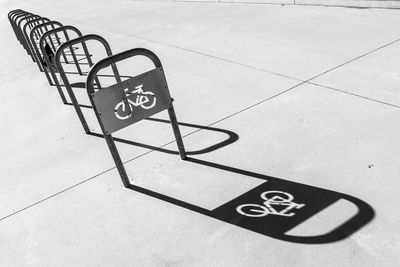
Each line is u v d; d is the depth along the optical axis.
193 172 3.22
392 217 2.43
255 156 3.27
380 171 2.83
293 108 3.92
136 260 2.47
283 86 4.46
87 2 15.27
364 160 2.98
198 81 5.09
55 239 2.79
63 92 5.76
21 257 2.68
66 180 3.48
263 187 2.89
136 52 2.90
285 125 3.64
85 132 4.29
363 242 2.29
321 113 3.73
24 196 3.37
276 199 2.75
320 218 2.51
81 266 2.51
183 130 3.93
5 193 3.46
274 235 2.45
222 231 2.56
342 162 3.00
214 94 4.61
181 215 2.77
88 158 3.78
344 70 4.56
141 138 3.95
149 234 2.66
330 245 2.31
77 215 2.99
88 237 2.75
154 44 7.24
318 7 7.44
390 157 2.96
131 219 2.83
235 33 6.85
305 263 2.22
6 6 19.47
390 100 3.74
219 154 3.40
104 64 2.81
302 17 6.98
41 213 3.10
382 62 4.58
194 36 7.21
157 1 12.26
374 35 5.47
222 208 2.76
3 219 3.11
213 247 2.46
